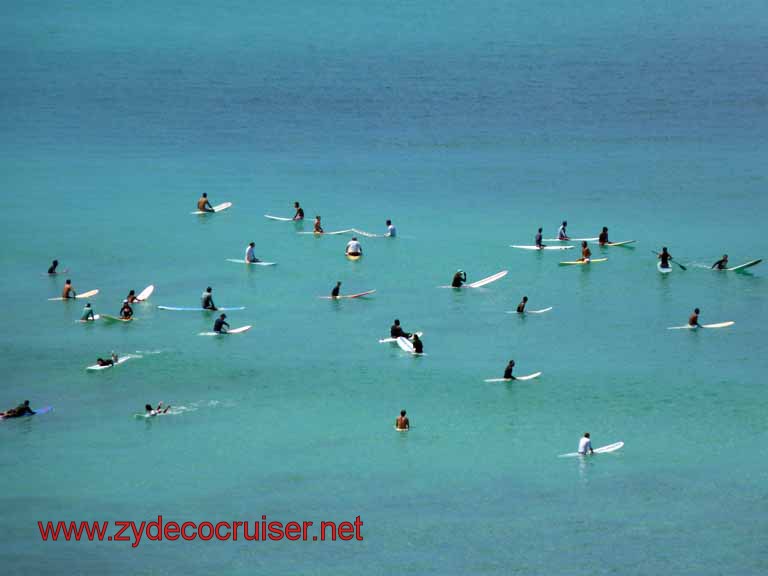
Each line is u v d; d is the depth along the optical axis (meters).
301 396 68.44
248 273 93.00
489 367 73.25
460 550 50.94
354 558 50.28
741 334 79.25
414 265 95.50
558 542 51.62
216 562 50.00
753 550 50.94
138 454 60.25
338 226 107.31
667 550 51.09
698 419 65.00
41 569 49.16
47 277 91.06
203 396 68.31
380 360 74.50
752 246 100.31
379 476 58.03
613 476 58.06
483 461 59.78
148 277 91.44
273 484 57.09
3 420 64.25
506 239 103.25
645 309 84.88
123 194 118.19
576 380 71.06
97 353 74.81
